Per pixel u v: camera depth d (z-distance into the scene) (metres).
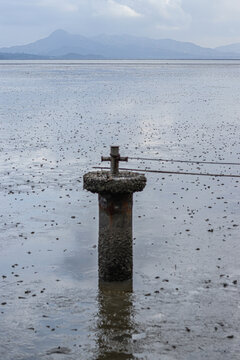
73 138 31.58
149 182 20.14
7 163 24.14
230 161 24.23
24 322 9.67
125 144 29.28
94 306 10.23
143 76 127.25
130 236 11.26
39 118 42.09
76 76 127.75
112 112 46.62
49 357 8.57
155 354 8.63
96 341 9.03
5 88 82.19
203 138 31.34
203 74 140.12
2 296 10.69
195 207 16.72
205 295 10.63
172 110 48.19
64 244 13.50
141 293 10.74
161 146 28.58
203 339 9.05
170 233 14.22
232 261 12.31
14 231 14.48
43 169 22.73
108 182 10.73
